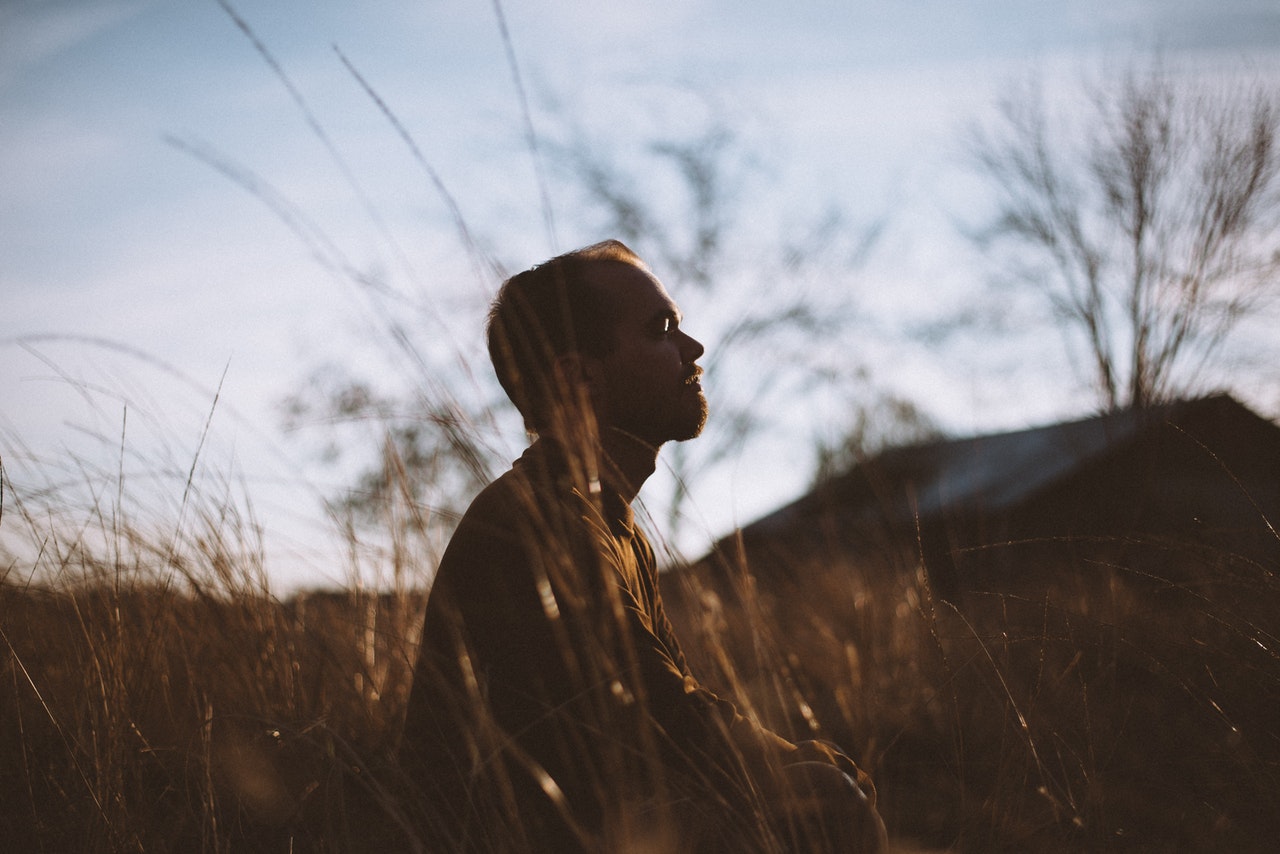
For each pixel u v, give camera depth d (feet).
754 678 8.64
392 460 6.95
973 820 6.57
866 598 11.29
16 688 6.39
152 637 6.94
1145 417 15.99
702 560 9.15
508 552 5.13
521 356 6.06
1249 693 7.14
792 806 4.86
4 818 5.57
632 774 4.91
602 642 4.89
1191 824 6.55
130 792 5.96
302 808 5.54
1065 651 8.17
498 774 4.78
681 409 6.00
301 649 7.06
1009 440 50.78
